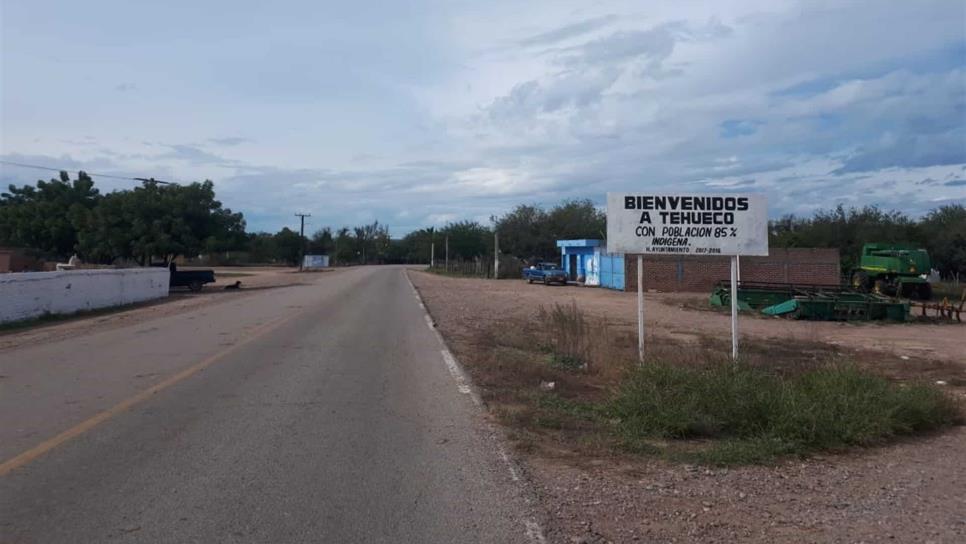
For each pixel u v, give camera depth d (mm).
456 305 34125
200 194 52594
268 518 6215
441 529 6039
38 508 6395
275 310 29531
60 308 27250
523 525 6164
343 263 153875
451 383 12875
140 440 8719
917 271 41625
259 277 71375
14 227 54844
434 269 98875
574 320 18656
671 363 11875
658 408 9492
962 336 24328
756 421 9312
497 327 23438
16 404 10695
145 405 10711
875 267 43094
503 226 87500
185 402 10961
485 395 11781
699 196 13727
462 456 8227
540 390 12484
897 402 9906
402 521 6199
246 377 13242
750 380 10289
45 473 7387
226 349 17047
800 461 8438
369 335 20469
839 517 6574
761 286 32562
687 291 48531
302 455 8156
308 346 17828
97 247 50125
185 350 16844
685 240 13727
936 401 10320
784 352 18484
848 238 63094
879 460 8531
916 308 36250
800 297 29938
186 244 51031
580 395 12312
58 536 5773
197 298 39281
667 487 7375
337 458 8055
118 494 6777
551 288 53594
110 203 51000
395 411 10547
